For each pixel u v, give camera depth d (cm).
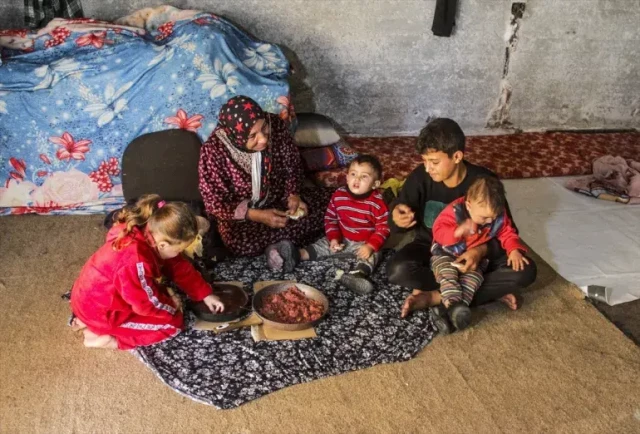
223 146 310
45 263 320
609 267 335
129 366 254
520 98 496
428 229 301
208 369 251
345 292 301
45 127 357
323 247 324
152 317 259
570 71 493
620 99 514
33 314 281
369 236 318
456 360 265
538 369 262
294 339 268
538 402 246
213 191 313
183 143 357
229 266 317
